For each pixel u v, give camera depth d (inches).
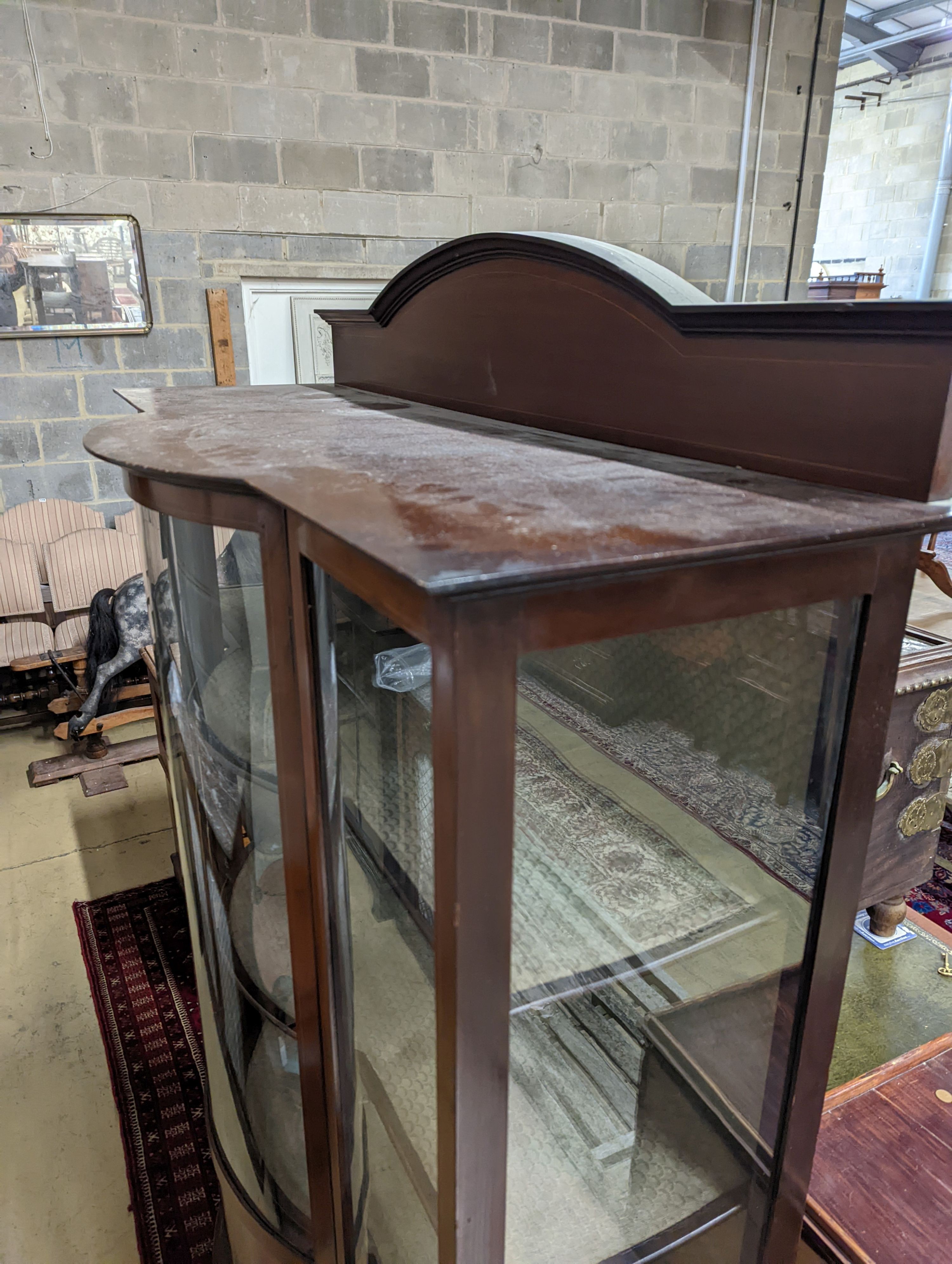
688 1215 34.9
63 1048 71.3
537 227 157.5
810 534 22.9
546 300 40.9
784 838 30.3
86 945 83.1
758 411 31.4
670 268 172.2
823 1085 33.4
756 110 168.2
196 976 49.9
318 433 39.4
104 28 121.5
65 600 130.5
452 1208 26.0
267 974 37.8
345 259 145.4
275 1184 41.8
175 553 34.2
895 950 73.5
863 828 29.8
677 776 30.0
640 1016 32.0
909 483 26.9
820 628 27.1
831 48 169.3
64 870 96.1
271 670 29.9
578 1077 31.5
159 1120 63.8
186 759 39.7
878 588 26.4
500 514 23.9
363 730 29.4
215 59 128.3
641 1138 33.3
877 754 29.0
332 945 32.2
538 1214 31.8
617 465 32.0
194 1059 69.6
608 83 154.4
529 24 145.3
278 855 34.2
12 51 118.1
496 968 23.4
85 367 133.8
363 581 23.1
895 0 237.8
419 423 43.6
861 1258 40.4
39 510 132.9
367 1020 32.5
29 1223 56.5
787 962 31.9
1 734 129.3
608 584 21.1
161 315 136.1
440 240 151.3
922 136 278.5
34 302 127.8
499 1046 24.4
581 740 28.7
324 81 135.3
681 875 30.6
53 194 125.2
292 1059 37.6
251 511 28.7
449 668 19.9
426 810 28.0
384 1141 32.6
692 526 23.1
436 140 145.3
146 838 102.2
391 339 58.1
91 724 117.8
